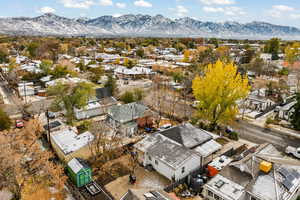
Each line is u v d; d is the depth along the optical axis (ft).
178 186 81.05
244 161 80.74
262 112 157.89
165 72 272.31
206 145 103.86
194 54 392.88
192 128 112.57
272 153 93.91
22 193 74.49
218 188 72.79
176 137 104.32
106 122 132.36
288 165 79.77
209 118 123.13
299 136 125.08
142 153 98.68
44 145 108.37
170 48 526.57
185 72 259.39
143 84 235.61
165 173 86.94
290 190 69.72
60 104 143.43
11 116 143.54
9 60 295.48
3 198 72.74
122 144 107.34
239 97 115.55
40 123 127.34
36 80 218.59
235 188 71.82
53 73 226.38
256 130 132.46
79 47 483.10
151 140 103.45
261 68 266.98
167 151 91.09
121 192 78.89
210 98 117.60
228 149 109.29
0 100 168.76
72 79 204.74
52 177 77.25
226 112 119.24
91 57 385.91
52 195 76.13
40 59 348.79
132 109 132.26
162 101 172.96
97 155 95.71
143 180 85.66
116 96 183.52
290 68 271.49
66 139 106.52
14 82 209.97
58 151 101.09
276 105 170.09
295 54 327.67
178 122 140.97
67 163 86.69
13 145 74.90
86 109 142.82
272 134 127.54
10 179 66.03
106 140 106.22
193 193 78.84
